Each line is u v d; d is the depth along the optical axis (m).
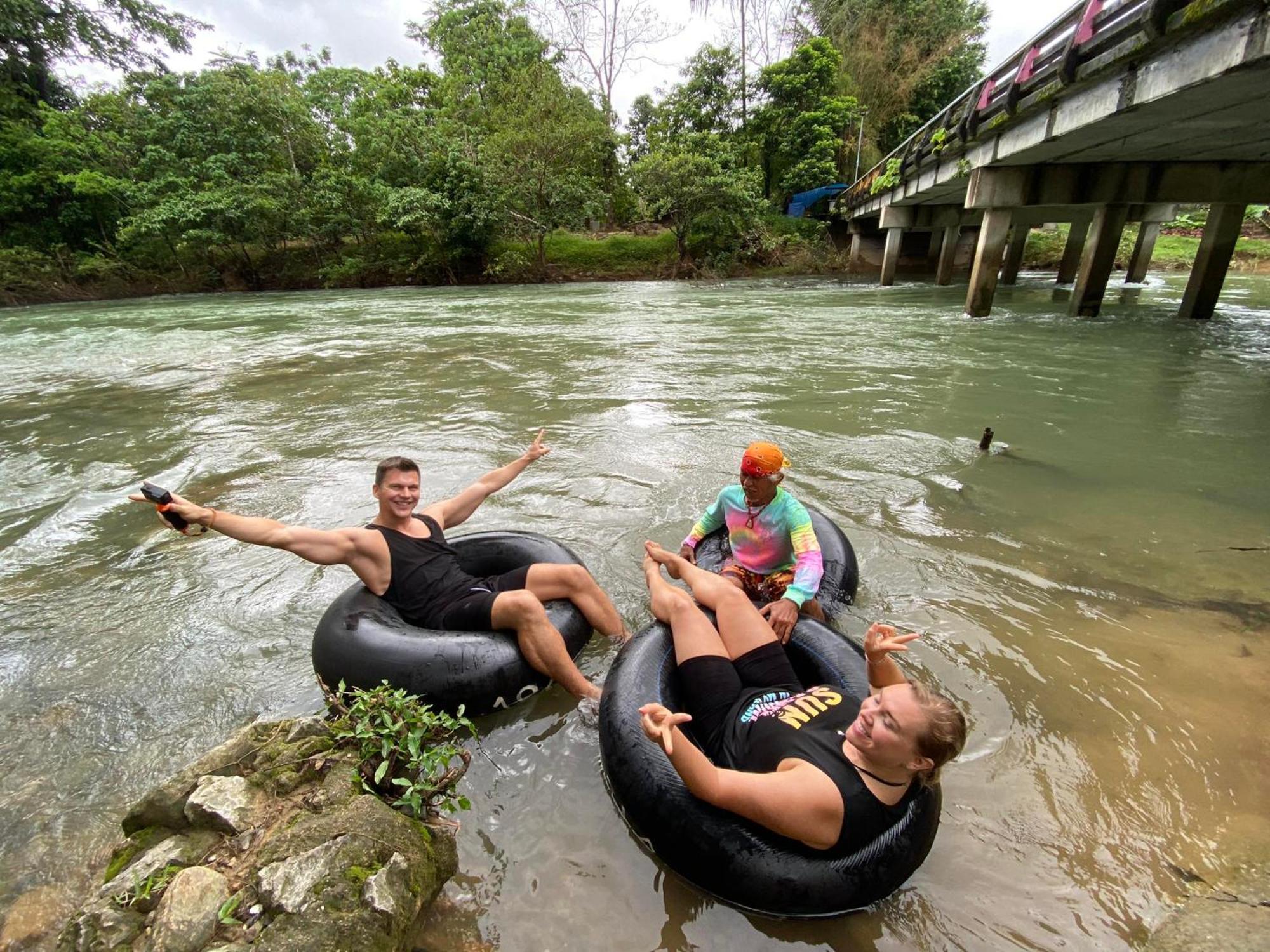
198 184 22.70
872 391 6.98
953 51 32.03
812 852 1.74
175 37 26.14
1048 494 4.30
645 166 24.11
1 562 3.73
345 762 1.93
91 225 23.45
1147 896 1.77
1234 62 5.40
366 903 1.52
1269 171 10.80
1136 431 5.54
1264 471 4.63
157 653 2.87
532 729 2.43
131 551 3.82
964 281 23.98
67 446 5.79
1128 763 2.19
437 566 2.88
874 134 32.25
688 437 5.52
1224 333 10.30
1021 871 1.85
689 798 1.82
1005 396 6.70
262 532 2.55
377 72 28.31
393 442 5.64
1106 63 7.15
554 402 6.81
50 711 2.53
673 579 3.41
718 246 26.64
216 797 1.80
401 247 25.36
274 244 24.25
